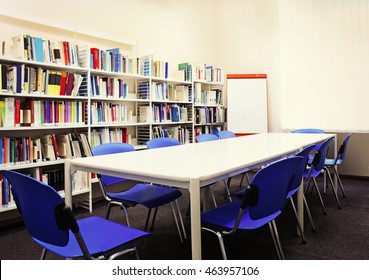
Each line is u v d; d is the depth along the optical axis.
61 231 1.20
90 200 3.31
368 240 2.43
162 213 3.19
